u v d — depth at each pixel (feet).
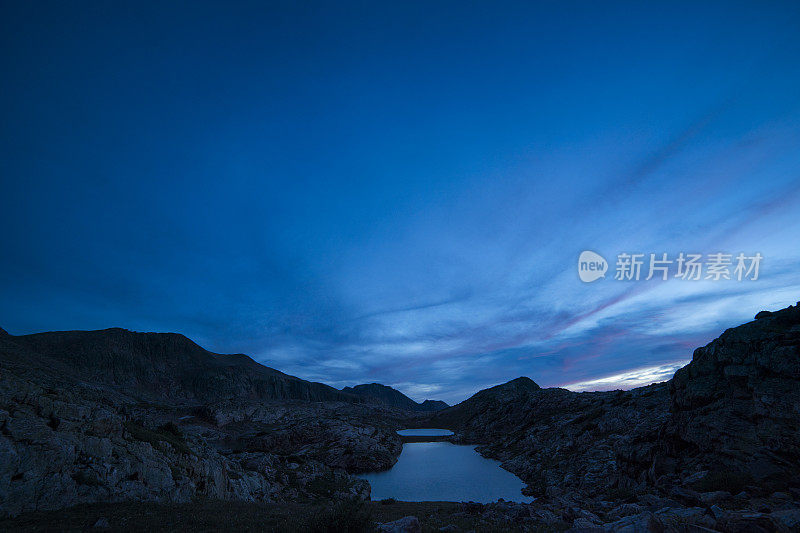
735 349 114.93
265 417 564.30
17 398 76.13
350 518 60.13
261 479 164.35
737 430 101.19
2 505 62.59
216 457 139.85
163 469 98.84
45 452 72.18
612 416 251.60
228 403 554.87
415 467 346.74
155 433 119.55
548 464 247.09
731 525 48.16
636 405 246.68
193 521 70.74
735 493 82.33
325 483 206.90
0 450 65.51
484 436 538.47
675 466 115.65
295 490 180.04
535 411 490.08
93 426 87.61
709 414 112.27
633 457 139.13
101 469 81.97
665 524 50.78
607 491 144.77
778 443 89.45
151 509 78.38
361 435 451.12
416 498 216.95
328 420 510.17
